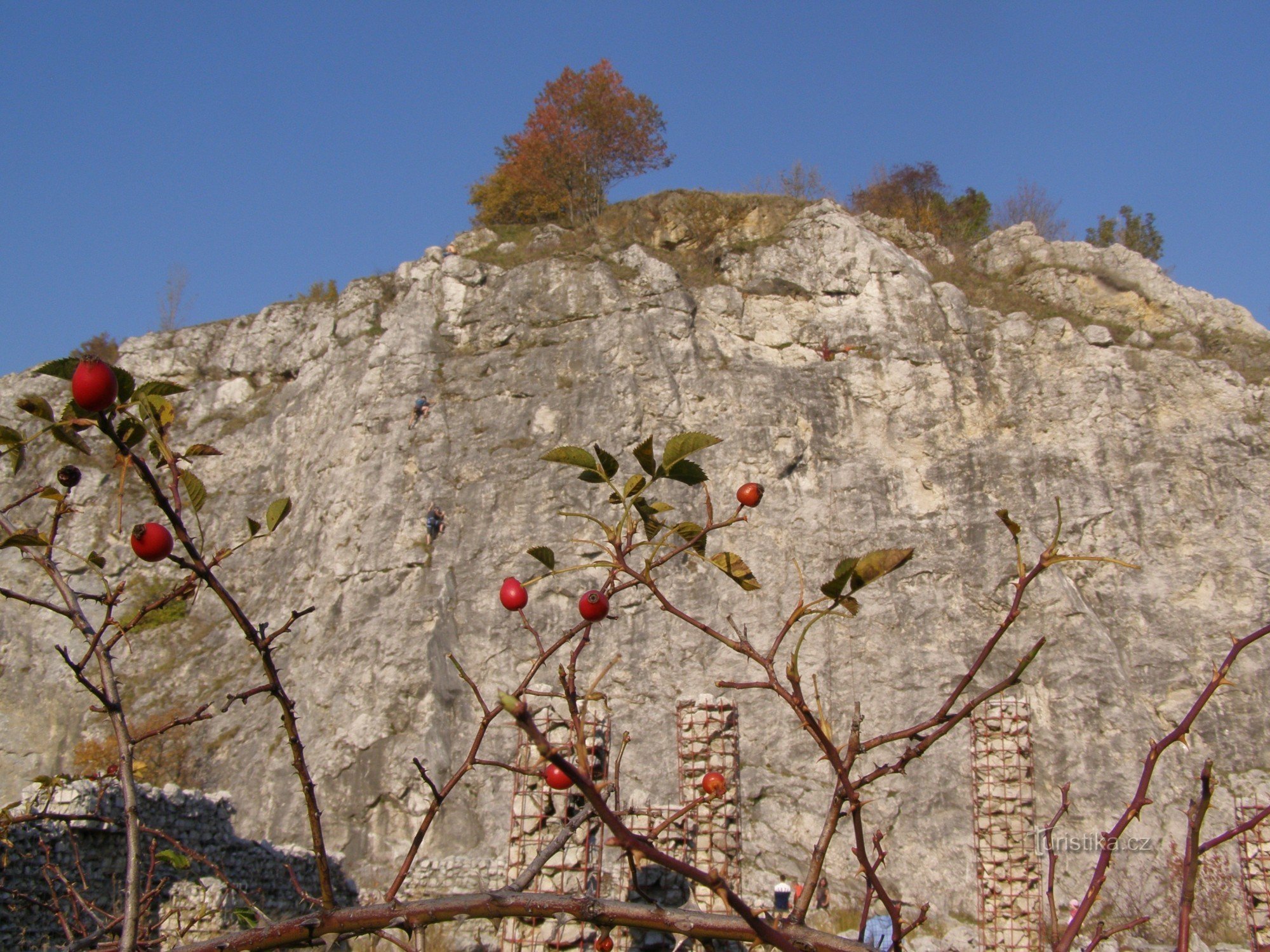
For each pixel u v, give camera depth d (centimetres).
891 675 2333
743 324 2952
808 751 2223
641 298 2953
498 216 4016
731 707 923
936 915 1959
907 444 2708
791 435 2694
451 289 3122
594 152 4041
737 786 891
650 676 2350
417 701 2323
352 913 270
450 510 2669
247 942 263
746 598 2441
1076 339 2822
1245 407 2667
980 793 870
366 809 2195
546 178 3938
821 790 2169
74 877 1148
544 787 799
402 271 3328
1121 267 3073
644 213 3394
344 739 2297
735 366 2839
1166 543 2505
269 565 2902
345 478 2823
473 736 2314
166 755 2433
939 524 2567
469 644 2452
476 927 1345
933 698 2289
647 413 2739
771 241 3144
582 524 2589
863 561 266
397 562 2589
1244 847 921
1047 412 2725
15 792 2569
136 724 2570
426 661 2373
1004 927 817
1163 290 2997
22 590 2881
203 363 3631
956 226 3856
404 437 2811
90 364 244
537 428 2778
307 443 3106
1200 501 2547
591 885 769
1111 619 2416
